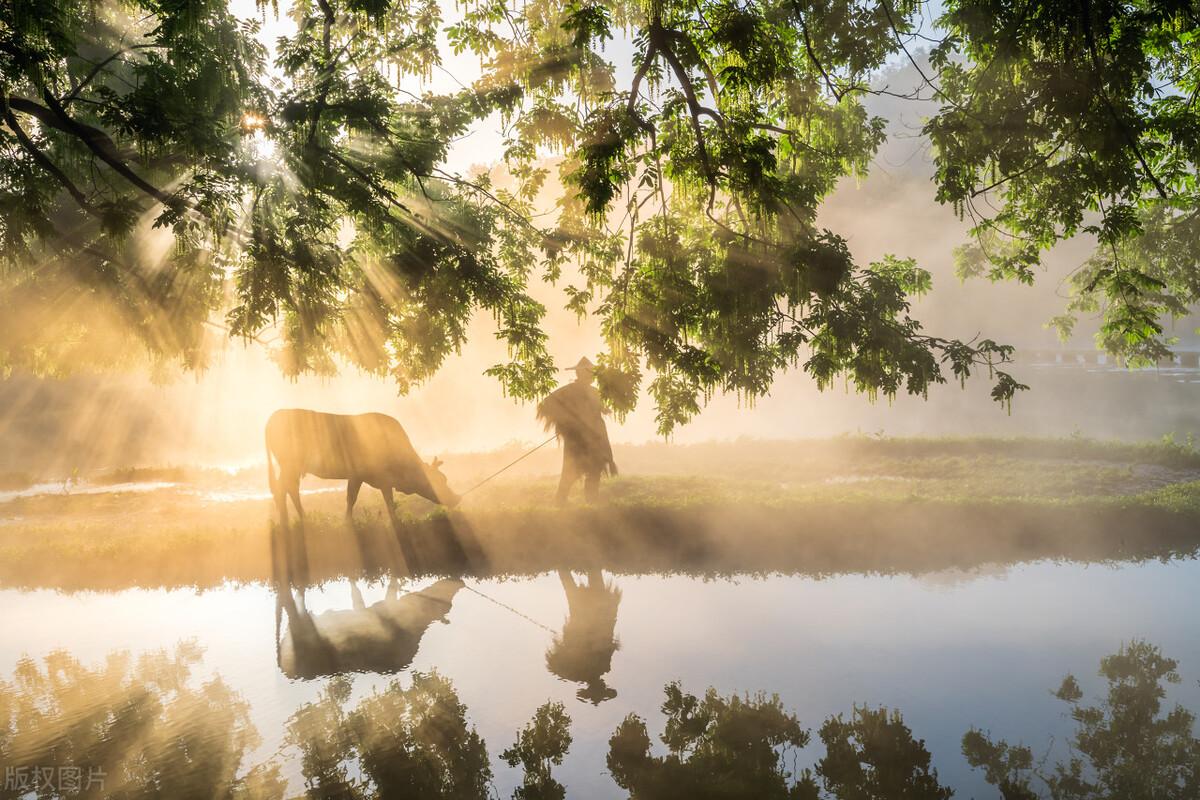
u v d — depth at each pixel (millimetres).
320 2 11023
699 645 7512
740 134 9867
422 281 11531
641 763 5332
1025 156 9828
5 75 8617
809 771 5211
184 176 10109
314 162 10141
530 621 8391
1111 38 9023
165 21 9406
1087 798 4777
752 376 10594
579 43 9375
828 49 10742
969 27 9398
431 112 12000
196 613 8883
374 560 10859
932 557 10453
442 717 6125
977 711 6004
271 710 6285
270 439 11867
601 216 9984
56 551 10844
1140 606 8352
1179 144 10703
